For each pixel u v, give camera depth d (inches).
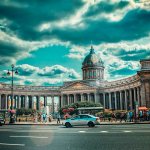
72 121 1911.9
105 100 6953.7
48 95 7229.3
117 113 3378.4
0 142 943.0
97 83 7219.5
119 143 863.1
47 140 983.6
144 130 1347.2
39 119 3609.7
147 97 4202.8
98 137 1054.4
